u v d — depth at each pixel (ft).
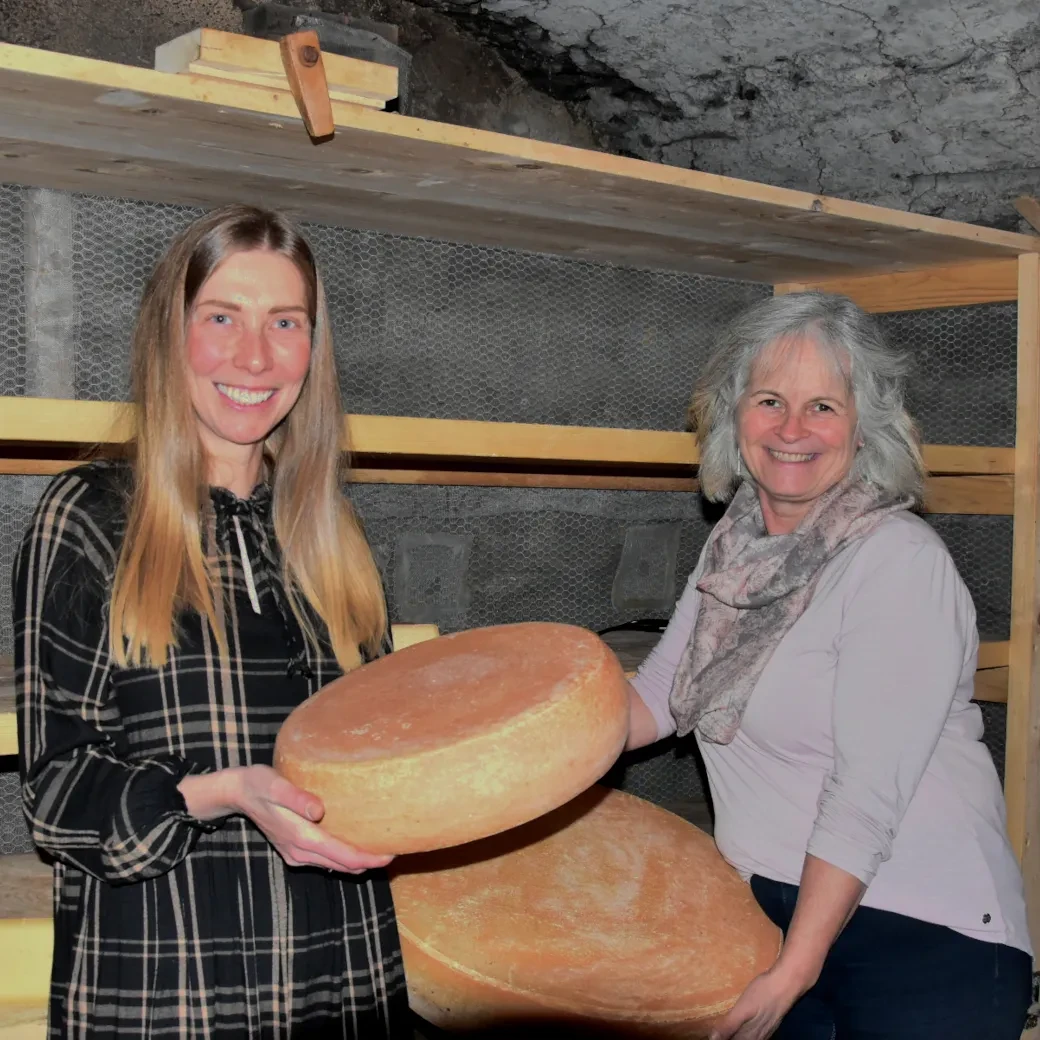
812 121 7.61
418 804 3.29
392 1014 3.94
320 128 3.83
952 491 7.04
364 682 3.91
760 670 4.78
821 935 4.34
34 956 4.25
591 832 5.22
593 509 7.02
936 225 5.90
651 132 8.18
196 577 3.76
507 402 6.50
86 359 5.27
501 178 4.71
